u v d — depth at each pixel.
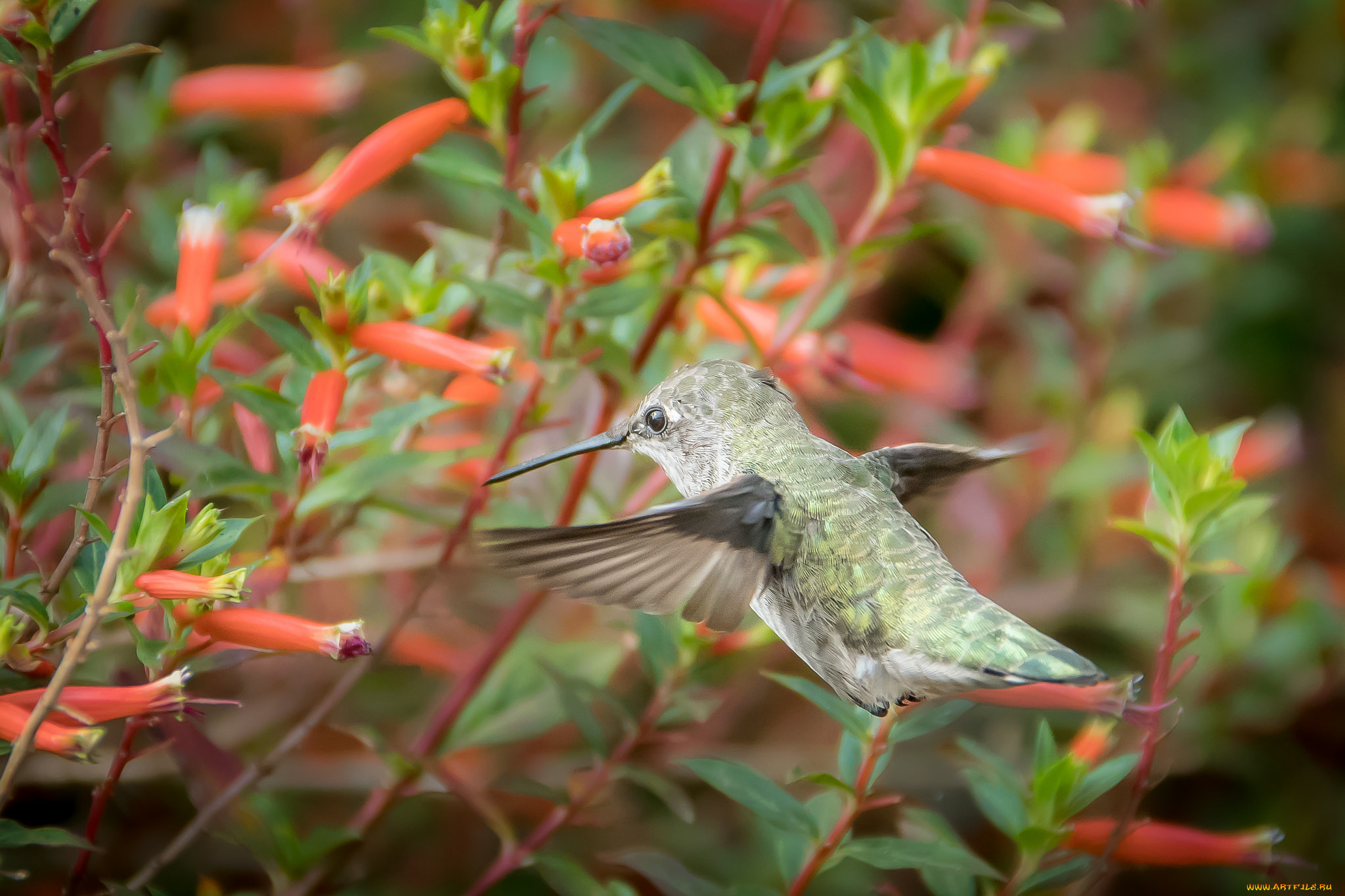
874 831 2.53
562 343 2.45
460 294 2.46
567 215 2.44
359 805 2.51
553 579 2.41
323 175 2.50
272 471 2.46
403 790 2.46
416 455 2.43
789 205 2.45
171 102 2.51
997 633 2.43
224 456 2.43
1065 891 2.48
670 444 2.44
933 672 2.43
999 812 2.44
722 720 2.53
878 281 2.53
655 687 2.48
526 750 2.52
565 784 2.51
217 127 2.54
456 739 2.47
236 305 2.47
